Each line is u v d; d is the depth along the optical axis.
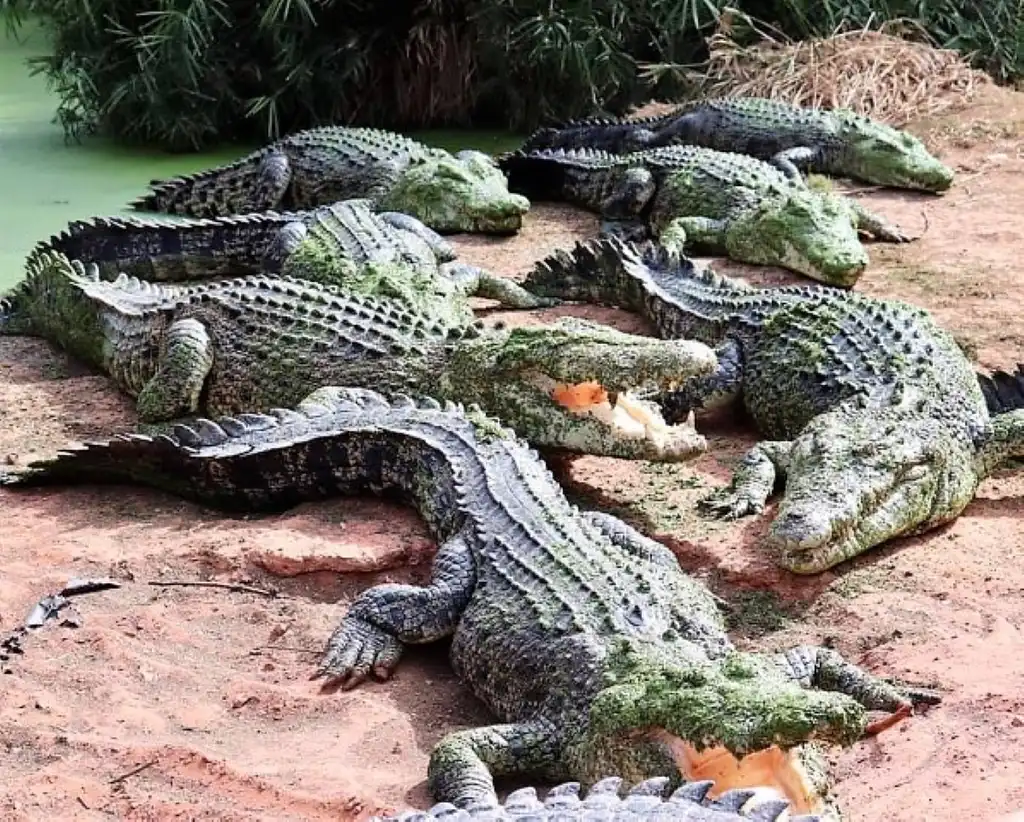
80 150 16.06
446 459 6.81
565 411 7.27
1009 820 4.61
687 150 12.74
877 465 6.65
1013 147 13.73
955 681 5.52
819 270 10.53
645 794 4.12
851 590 6.40
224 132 16.92
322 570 6.65
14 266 11.59
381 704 5.76
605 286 10.14
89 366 9.49
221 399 8.46
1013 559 6.59
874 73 15.31
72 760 5.33
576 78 16.69
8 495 7.56
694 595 5.89
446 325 8.29
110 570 6.70
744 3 17.25
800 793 4.41
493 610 5.75
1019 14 17.30
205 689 5.84
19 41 21.06
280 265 10.71
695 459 7.54
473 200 12.23
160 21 15.96
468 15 16.72
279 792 5.09
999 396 8.01
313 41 16.80
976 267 10.70
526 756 5.19
